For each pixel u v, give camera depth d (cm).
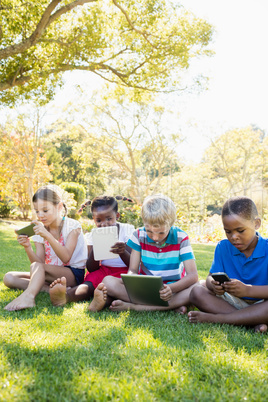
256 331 219
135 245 281
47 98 941
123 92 1170
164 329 217
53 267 303
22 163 1023
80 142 1066
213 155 2017
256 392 138
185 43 962
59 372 150
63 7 739
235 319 226
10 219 1524
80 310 262
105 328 216
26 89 919
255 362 166
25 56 866
